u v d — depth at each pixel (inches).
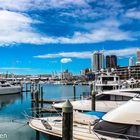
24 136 669.3
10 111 1221.7
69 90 3090.6
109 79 1407.5
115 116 445.4
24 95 2255.2
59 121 638.5
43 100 1418.6
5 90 2158.0
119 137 427.2
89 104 885.8
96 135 450.3
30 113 1102.4
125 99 863.7
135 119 421.4
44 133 593.6
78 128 555.8
